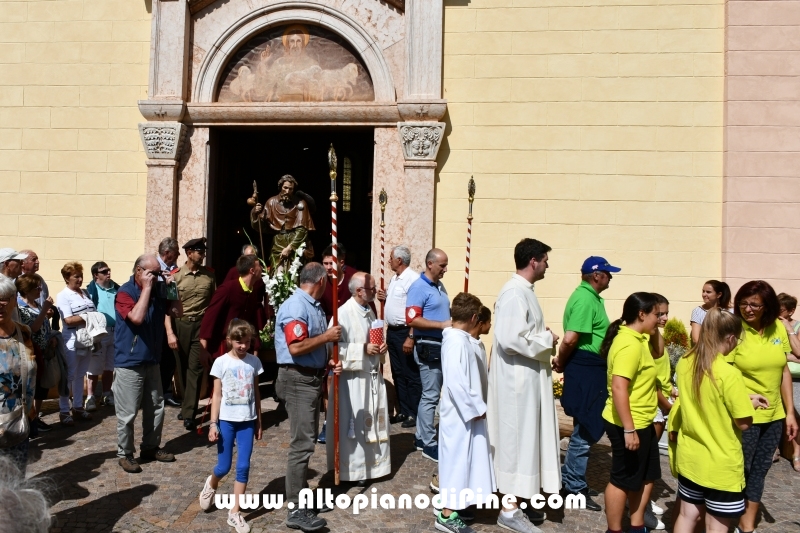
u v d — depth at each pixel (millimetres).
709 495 3729
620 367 4062
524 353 4551
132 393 5402
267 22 8477
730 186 7855
